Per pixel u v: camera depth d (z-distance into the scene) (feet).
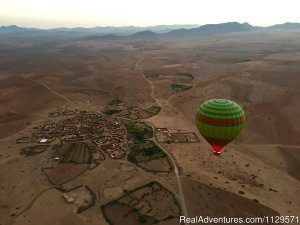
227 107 195.00
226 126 192.85
